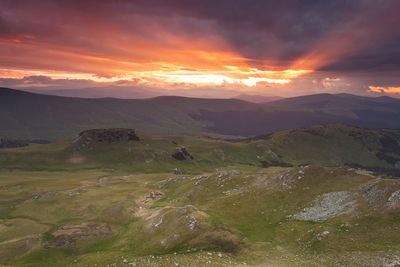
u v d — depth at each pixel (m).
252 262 35.00
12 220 62.72
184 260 35.94
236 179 74.69
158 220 54.09
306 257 35.16
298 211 49.19
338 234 38.50
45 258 45.53
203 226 45.97
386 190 43.81
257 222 48.62
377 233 36.34
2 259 44.62
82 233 55.38
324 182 56.00
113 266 38.25
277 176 65.12
